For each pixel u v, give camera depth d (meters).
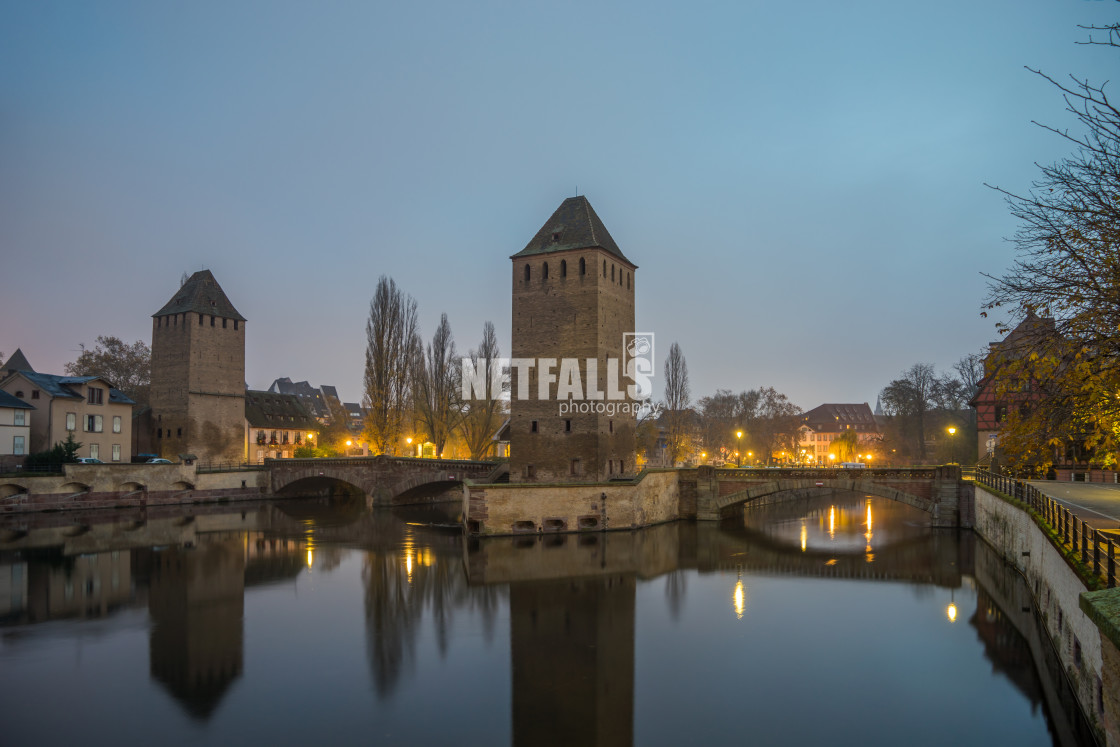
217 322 94.19
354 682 26.11
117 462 77.94
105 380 81.38
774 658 28.70
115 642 30.80
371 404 85.44
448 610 36.00
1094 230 14.83
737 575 44.62
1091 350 15.07
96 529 61.94
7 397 72.06
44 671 27.22
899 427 119.88
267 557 50.12
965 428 104.56
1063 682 23.09
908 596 38.81
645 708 23.73
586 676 26.77
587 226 69.00
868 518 76.19
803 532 63.53
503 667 27.72
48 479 69.50
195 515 73.12
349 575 44.25
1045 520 28.89
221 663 28.11
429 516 74.88
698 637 31.48
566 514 59.56
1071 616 21.64
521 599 38.28
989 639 31.05
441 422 88.88
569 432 67.06
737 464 123.75
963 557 49.72
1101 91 12.98
